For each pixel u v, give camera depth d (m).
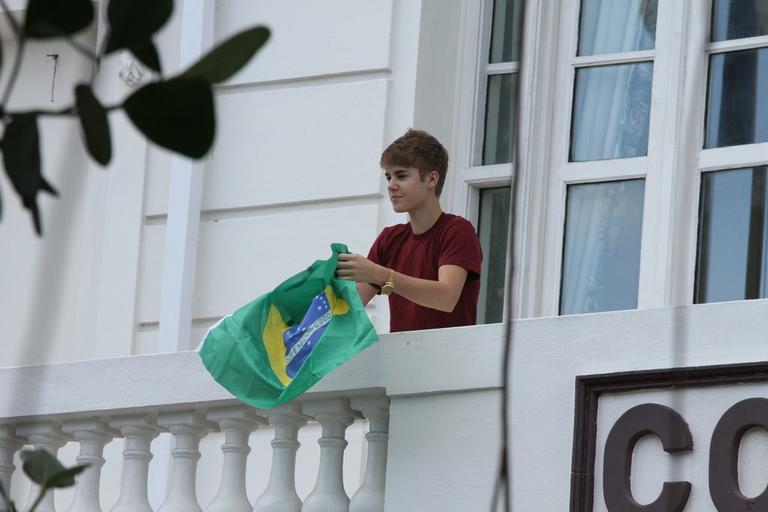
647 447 16.56
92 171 29.75
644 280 26.59
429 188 18.97
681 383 16.45
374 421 18.31
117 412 19.44
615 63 27.91
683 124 26.97
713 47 27.09
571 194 27.73
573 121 28.00
